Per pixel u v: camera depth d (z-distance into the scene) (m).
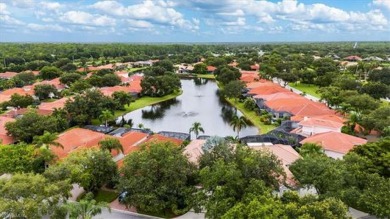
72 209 37.06
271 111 100.12
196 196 42.62
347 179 43.00
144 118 103.25
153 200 43.56
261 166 42.88
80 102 88.69
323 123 76.69
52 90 119.88
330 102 104.25
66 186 41.19
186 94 145.00
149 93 133.12
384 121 72.19
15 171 51.00
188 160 49.88
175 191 45.59
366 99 94.25
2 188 37.84
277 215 32.03
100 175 48.94
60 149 61.16
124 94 109.25
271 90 121.62
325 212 32.91
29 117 73.75
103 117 86.69
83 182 46.22
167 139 70.06
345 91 108.62
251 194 37.44
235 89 121.25
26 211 35.47
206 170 42.44
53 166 46.81
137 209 46.56
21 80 143.62
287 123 84.12
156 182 45.50
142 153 47.88
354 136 71.31
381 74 147.00
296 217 32.91
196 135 80.25
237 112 111.19
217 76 172.25
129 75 185.88
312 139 67.12
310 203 35.22
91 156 49.88
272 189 41.28
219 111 113.31
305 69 169.50
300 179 44.31
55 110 85.81
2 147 53.78
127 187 44.69
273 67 176.50
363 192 41.56
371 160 48.47
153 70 163.88
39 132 72.31
